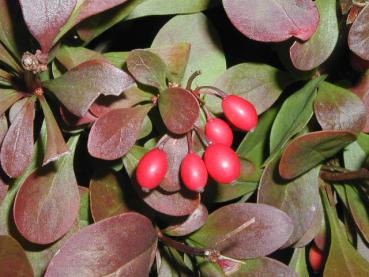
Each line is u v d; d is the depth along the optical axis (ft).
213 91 0.37
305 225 0.37
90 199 0.37
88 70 0.31
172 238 0.38
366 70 0.39
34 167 0.36
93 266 0.33
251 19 0.33
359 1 0.35
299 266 0.42
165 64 0.34
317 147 0.34
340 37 0.37
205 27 0.38
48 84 0.32
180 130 0.32
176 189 0.34
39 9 0.30
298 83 0.43
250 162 0.38
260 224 0.36
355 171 0.37
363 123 0.37
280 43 0.39
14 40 0.35
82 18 0.33
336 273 0.38
